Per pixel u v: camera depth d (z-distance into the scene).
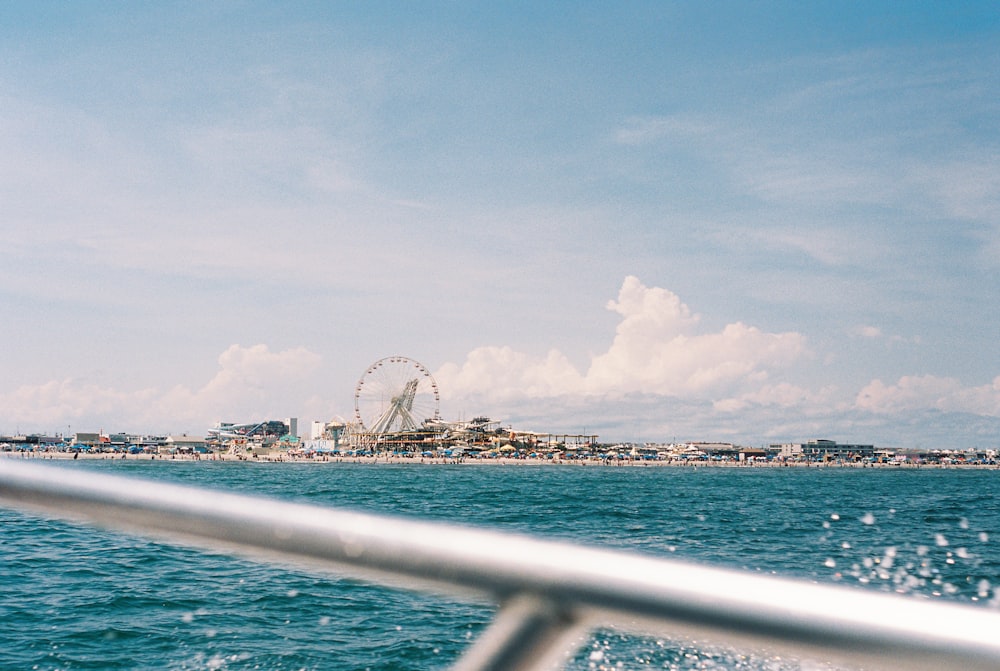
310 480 92.69
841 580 14.85
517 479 111.12
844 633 0.67
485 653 0.82
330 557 0.87
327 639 10.30
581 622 0.78
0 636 10.27
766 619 0.71
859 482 108.62
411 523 0.87
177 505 0.92
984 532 27.03
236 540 0.90
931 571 16.27
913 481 117.75
